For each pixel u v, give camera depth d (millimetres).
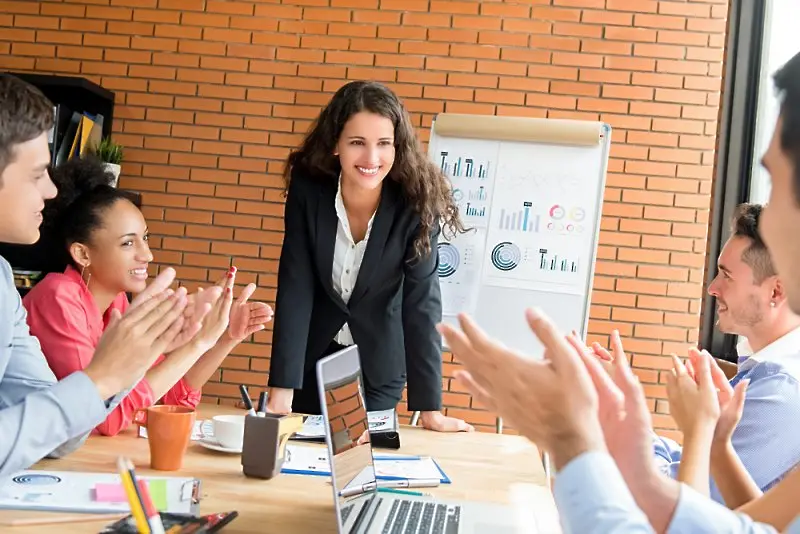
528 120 3418
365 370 2287
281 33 4180
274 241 4184
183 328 1460
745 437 1560
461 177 3443
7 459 1054
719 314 1921
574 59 4059
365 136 2113
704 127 4000
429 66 4105
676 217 4012
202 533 1009
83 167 2016
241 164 4195
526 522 1216
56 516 1050
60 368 1797
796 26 3551
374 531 1103
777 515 1070
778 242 739
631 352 4008
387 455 1619
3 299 1357
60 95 4109
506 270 3373
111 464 1368
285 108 4176
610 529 683
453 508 1259
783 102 729
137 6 4230
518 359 741
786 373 1606
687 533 858
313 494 1288
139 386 1636
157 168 4211
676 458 1905
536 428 746
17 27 4270
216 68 4203
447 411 4051
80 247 1978
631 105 4031
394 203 2223
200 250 4199
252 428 1356
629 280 4016
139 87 4219
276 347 2164
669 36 4023
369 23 4137
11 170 1207
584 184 3383
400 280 2240
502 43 4082
